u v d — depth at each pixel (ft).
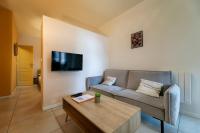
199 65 6.49
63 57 8.69
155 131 5.24
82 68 10.22
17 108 7.97
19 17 12.60
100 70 12.10
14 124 5.82
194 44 6.65
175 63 7.43
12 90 11.89
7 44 11.12
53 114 7.04
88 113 4.17
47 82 7.99
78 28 10.06
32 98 10.46
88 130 4.03
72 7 10.23
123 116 3.96
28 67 17.43
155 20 8.43
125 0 9.16
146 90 6.88
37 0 9.37
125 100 6.58
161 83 6.91
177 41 7.32
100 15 11.55
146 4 8.99
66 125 5.74
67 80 9.20
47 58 8.01
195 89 6.65
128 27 10.57
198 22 6.50
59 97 8.63
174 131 5.22
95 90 8.76
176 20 7.33
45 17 7.95
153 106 5.33
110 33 12.70
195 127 5.51
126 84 9.14
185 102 6.86
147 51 9.00
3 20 10.90
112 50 12.44
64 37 8.98
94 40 11.48
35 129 5.38
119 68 11.59
